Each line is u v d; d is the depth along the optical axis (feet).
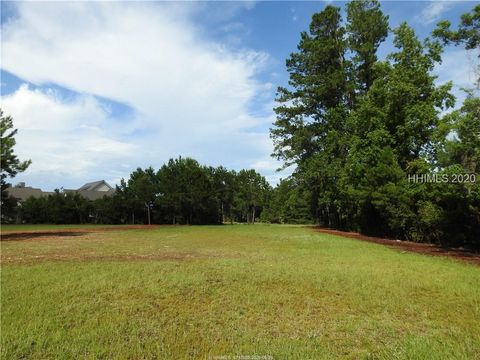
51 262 39.83
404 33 82.23
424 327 18.38
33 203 190.19
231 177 239.30
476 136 48.39
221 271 33.01
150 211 190.39
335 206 118.83
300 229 118.93
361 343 16.30
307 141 125.70
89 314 19.93
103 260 41.57
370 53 110.22
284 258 43.52
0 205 88.74
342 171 102.17
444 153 53.72
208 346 15.78
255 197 265.34
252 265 37.09
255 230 112.27
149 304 22.08
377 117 87.25
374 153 86.17
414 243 72.08
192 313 20.40
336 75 113.29
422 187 71.72
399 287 26.89
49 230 116.88
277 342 16.24
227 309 21.25
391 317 19.95
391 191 76.23
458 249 59.21
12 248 57.00
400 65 82.43
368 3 112.57
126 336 16.83
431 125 78.54
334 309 21.39
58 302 22.33
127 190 194.18
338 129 112.37
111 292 24.79
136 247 58.23
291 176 129.59
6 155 81.51
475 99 48.11
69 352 14.97
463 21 50.60
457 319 19.47
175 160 192.03
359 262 40.29
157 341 16.26
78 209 195.42
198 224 187.11
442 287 26.86
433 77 81.61
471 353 15.02
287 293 25.00
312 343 16.17
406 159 83.30
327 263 39.24
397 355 14.87
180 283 27.40
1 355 14.64
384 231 89.66
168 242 68.08
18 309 20.76
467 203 58.85
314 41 122.62
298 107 126.21
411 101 81.51
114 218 193.36
